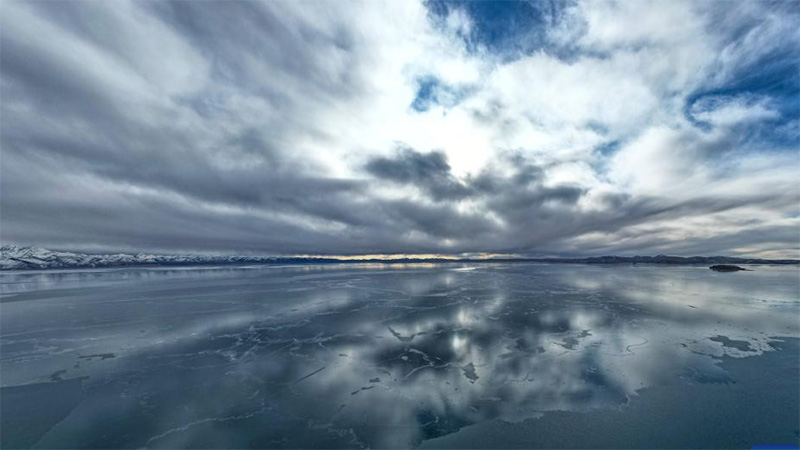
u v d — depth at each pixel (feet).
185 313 83.30
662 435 30.32
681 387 39.63
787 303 91.15
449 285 142.00
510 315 77.82
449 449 29.07
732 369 44.62
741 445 28.81
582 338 58.95
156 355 52.13
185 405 36.73
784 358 48.37
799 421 32.24
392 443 30.07
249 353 52.75
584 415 33.94
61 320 76.48
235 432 31.78
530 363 47.55
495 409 35.40
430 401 37.27
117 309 89.76
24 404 37.14
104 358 51.01
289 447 29.58
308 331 65.41
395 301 99.81
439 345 55.93
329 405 36.63
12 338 61.52
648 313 78.84
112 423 33.35
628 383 40.88
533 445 29.30
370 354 52.03
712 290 119.03
